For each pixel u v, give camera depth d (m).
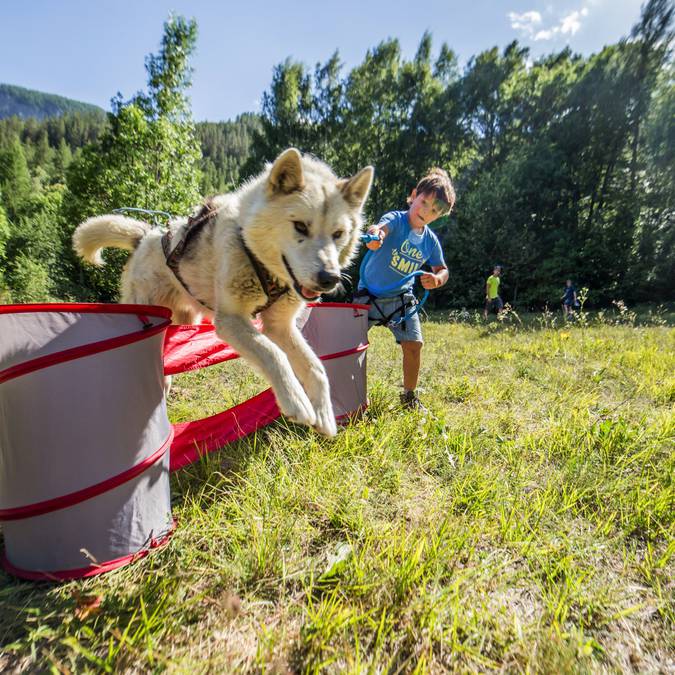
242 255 2.62
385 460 2.73
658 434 3.22
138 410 1.92
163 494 2.12
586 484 2.57
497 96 27.48
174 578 1.75
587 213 25.25
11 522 1.82
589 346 7.11
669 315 14.80
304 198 2.60
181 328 2.87
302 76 28.20
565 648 1.46
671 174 21.52
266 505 2.23
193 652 1.48
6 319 1.66
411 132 27.44
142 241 3.48
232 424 3.14
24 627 1.57
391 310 3.86
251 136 29.52
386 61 27.94
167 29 17.23
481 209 23.80
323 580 1.80
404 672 1.44
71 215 23.16
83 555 1.85
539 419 3.80
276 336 2.89
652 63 22.12
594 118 23.48
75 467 1.79
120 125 17.89
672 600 1.79
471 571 1.85
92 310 1.78
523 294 22.86
